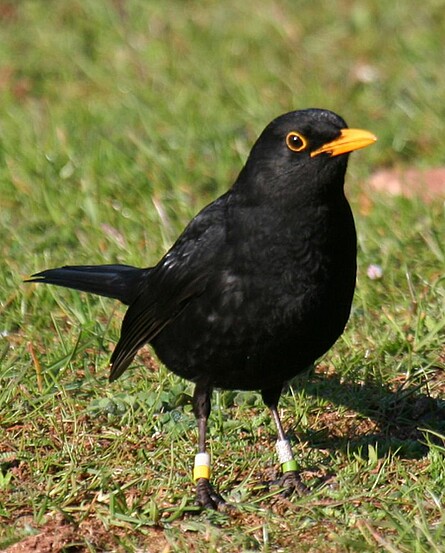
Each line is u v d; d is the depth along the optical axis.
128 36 20.38
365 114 18.20
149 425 10.91
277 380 10.00
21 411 11.05
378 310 12.92
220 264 9.59
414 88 18.62
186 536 9.27
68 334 12.57
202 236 9.76
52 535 9.17
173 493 9.84
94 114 17.86
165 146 16.88
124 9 21.12
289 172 9.45
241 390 10.43
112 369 10.65
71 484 9.89
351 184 16.11
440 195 15.46
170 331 10.08
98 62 19.69
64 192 15.59
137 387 11.58
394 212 14.98
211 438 10.83
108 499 9.67
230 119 17.80
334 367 11.95
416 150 17.25
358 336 12.40
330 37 20.34
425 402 11.34
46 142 16.95
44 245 14.48
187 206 15.25
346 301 9.77
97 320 12.84
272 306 9.48
